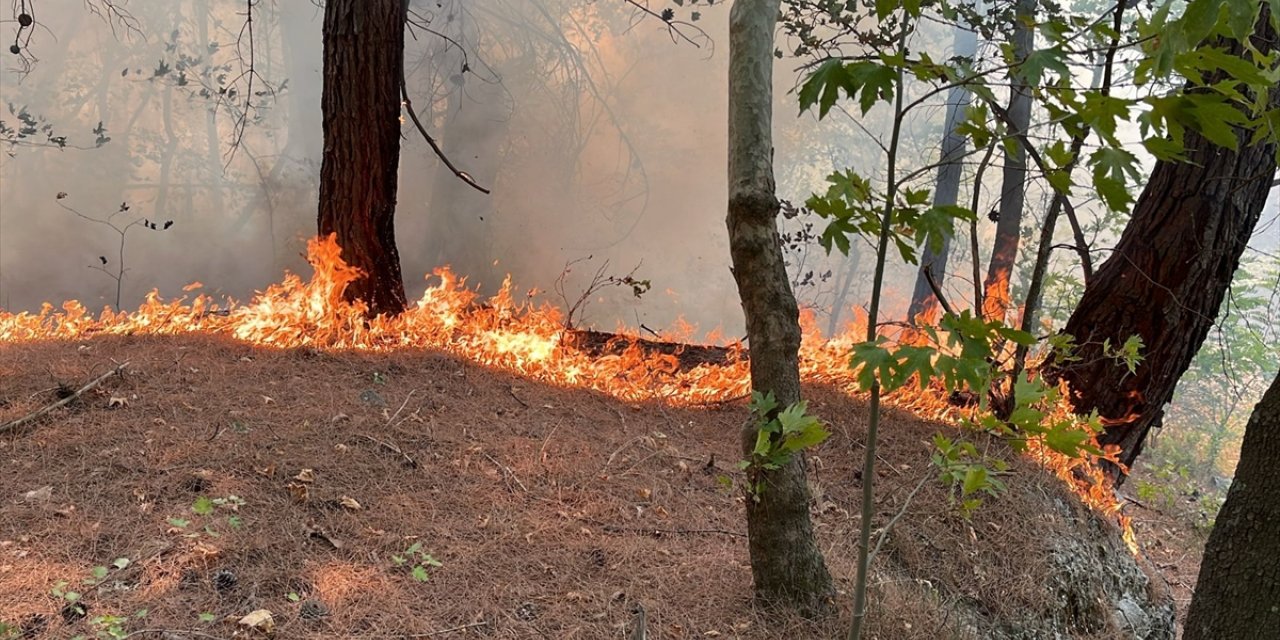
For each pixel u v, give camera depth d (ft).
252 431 13.00
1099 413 17.98
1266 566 9.44
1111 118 5.51
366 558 10.55
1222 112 5.17
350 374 15.75
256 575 9.75
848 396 17.58
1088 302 18.39
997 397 16.35
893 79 6.01
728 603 10.63
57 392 13.34
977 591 12.99
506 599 10.18
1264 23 14.74
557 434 14.89
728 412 17.24
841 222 6.63
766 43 9.91
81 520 10.25
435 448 13.55
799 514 10.44
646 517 12.82
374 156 18.60
